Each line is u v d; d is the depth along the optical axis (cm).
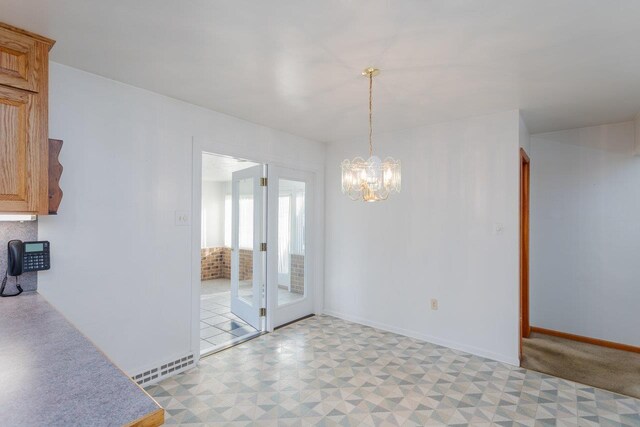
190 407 228
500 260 308
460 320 330
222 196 774
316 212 434
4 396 88
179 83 247
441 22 168
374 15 162
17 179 164
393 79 238
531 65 215
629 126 340
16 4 154
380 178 234
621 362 306
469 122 328
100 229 235
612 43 187
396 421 213
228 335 365
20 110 166
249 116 325
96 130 233
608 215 351
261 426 208
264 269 380
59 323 146
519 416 218
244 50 198
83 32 179
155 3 154
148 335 261
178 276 280
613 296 348
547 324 383
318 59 209
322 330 380
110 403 86
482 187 319
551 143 382
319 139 421
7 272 193
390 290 379
